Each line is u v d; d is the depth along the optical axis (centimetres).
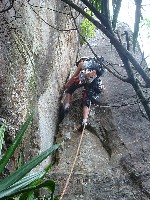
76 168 418
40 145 396
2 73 314
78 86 525
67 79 602
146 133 464
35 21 420
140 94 204
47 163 419
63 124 507
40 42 439
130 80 203
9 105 323
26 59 377
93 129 493
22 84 360
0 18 309
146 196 350
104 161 429
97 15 186
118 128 479
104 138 478
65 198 346
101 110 521
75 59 692
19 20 360
